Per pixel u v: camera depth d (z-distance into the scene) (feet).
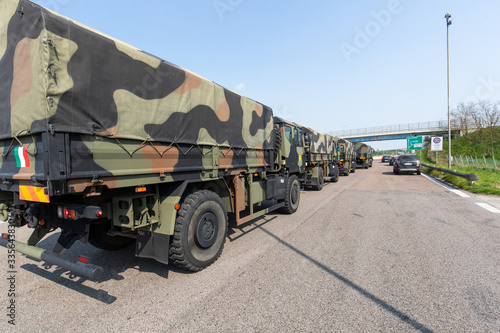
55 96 7.32
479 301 9.09
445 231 17.58
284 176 22.91
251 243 15.71
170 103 11.03
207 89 13.23
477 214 22.44
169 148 10.98
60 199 9.17
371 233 17.39
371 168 105.91
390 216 22.17
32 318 8.54
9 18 8.50
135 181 9.59
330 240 16.05
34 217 9.28
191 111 12.14
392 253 13.76
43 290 10.39
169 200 11.02
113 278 11.41
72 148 7.71
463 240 15.67
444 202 28.32
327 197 32.68
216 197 13.12
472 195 32.76
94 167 8.27
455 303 8.98
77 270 8.28
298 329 7.70
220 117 14.19
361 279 10.87
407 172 72.64
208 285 10.62
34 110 7.49
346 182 50.83
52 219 9.58
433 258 12.99
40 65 7.25
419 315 8.32
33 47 7.52
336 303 9.09
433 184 45.73
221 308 8.93
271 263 12.71
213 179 13.50
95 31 9.01
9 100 8.63
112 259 13.60
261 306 9.00
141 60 9.89
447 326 7.75
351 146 74.95
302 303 9.13
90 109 8.16
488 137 128.77
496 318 8.11
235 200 15.62
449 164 72.74
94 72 8.34
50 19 7.36
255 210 21.34
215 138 13.78
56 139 7.30
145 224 10.48
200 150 12.72
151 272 11.99
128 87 9.38
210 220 12.60
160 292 10.13
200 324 8.08
